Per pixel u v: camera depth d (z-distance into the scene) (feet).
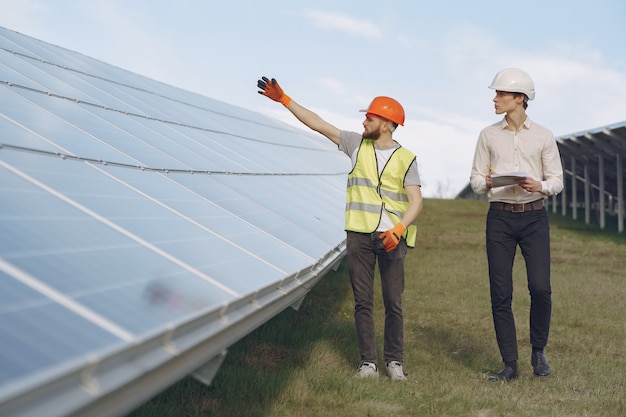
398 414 16.47
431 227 85.30
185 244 12.62
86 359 6.78
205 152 27.02
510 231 20.34
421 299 34.19
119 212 12.43
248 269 13.15
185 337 9.16
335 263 22.57
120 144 19.54
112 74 37.37
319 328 24.85
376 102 19.21
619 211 85.92
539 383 19.86
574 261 56.29
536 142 20.53
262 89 19.72
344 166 63.52
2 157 12.06
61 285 8.17
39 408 6.22
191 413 15.57
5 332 6.62
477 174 21.13
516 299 34.83
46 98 21.33
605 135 82.17
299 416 15.78
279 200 24.53
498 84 20.43
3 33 30.48
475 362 22.15
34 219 9.83
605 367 22.08
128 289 9.09
